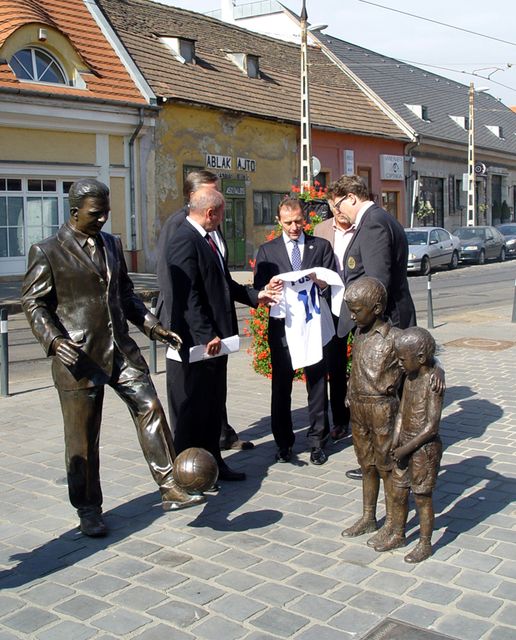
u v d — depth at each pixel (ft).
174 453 14.67
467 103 160.45
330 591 12.57
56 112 67.26
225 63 95.04
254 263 21.84
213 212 17.16
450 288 69.67
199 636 11.28
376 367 13.85
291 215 19.12
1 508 16.60
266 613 11.89
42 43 67.67
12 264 66.69
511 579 12.90
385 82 134.31
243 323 48.14
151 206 77.20
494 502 16.42
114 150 73.82
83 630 11.51
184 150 80.64
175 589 12.75
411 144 121.08
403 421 13.43
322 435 19.38
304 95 72.54
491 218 156.46
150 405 14.67
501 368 30.96
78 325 14.49
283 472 18.74
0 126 64.34
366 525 14.78
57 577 13.28
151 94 75.66
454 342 37.81
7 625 11.70
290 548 14.29
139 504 16.75
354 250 18.29
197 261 16.89
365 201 18.24
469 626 11.39
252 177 90.22
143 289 61.62
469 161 126.11
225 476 18.19
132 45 81.92
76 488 14.97
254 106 90.63
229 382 29.22
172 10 97.30
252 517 15.85
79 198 14.37
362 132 108.99
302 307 18.84
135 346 15.20
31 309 14.10
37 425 23.40
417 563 13.52
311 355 18.74
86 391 14.64
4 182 65.46
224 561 13.78
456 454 19.76
